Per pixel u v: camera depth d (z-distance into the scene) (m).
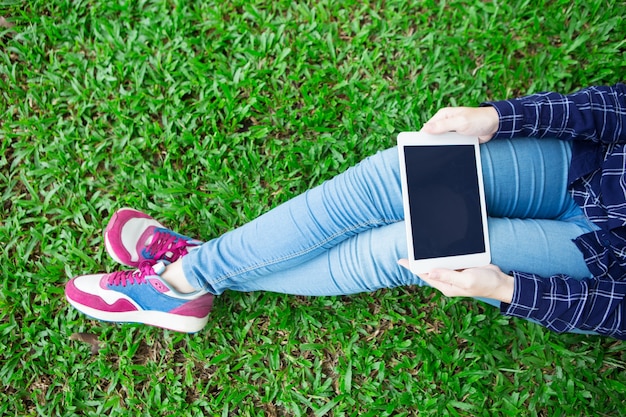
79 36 2.03
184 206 1.91
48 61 2.04
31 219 1.91
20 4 2.03
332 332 1.85
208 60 2.02
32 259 1.93
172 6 2.05
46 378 1.85
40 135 1.96
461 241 1.40
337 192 1.44
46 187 1.97
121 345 1.86
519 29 2.01
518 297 1.29
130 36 2.02
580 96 1.34
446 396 1.79
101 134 1.97
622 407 1.73
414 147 1.41
